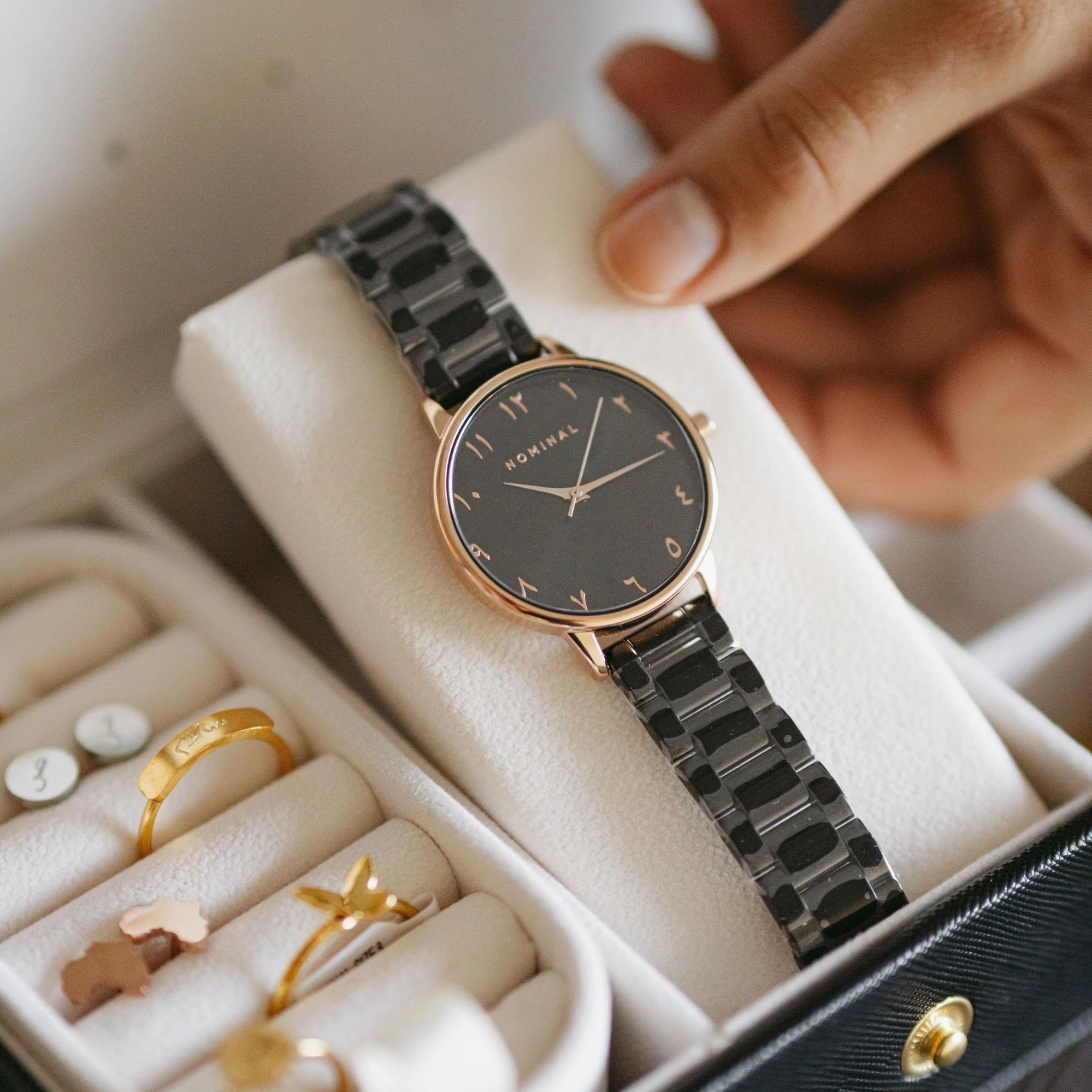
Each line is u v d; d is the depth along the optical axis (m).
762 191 0.29
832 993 0.25
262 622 0.30
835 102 0.28
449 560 0.27
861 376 0.36
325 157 0.32
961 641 0.36
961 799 0.28
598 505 0.28
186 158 0.31
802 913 0.27
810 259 0.36
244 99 0.31
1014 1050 0.28
